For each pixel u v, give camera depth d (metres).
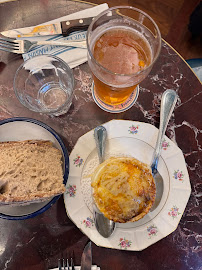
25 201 0.25
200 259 0.27
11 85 0.30
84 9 0.30
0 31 0.30
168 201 0.27
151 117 0.29
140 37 0.24
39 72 0.29
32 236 0.27
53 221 0.28
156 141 0.28
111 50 0.24
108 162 0.26
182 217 0.28
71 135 0.29
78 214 0.26
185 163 0.27
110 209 0.25
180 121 0.29
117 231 0.26
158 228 0.27
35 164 0.26
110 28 0.24
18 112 0.29
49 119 0.29
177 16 0.44
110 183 0.26
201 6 0.44
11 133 0.28
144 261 0.27
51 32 0.29
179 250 0.27
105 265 0.27
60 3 0.30
